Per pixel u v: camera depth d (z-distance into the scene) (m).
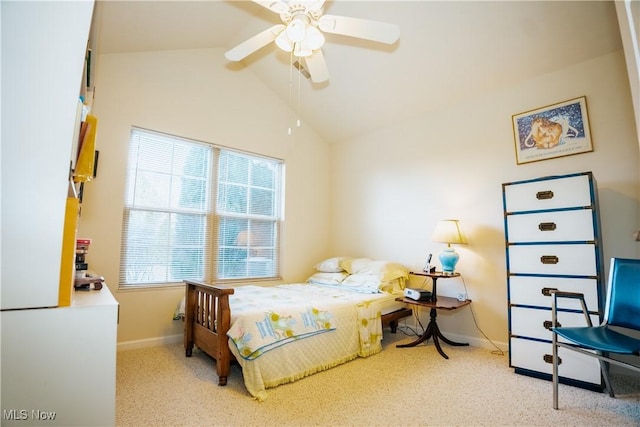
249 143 3.94
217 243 3.64
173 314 3.21
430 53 3.02
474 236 3.27
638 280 1.93
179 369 2.47
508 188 2.64
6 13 0.83
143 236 3.15
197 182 3.55
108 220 2.91
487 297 3.13
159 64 3.30
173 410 1.86
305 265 4.42
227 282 3.66
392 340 3.34
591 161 2.62
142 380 2.27
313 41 2.08
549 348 2.33
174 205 3.36
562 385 2.24
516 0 2.40
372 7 2.79
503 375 2.42
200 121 3.54
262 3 1.86
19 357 0.84
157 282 3.20
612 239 2.47
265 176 4.18
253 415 1.82
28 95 0.86
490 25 2.62
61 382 0.88
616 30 2.40
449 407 1.93
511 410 1.90
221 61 3.75
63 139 0.90
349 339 2.72
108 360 0.94
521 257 2.53
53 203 0.89
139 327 3.03
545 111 2.87
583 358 2.19
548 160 2.85
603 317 2.15
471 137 3.37
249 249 3.93
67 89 0.89
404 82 3.43
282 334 2.25
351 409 1.89
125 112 3.06
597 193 2.49
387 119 4.03
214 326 2.44
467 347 3.10
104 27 2.58
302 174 4.48
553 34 2.55
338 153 4.77
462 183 3.40
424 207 3.71
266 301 2.68
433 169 3.66
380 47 3.12
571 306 2.27
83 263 1.70
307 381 2.28
